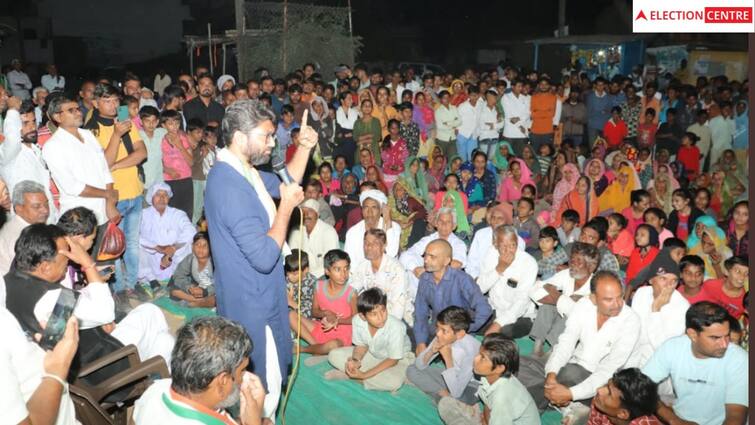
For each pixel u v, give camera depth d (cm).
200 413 212
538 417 342
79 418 282
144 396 225
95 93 534
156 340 374
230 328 221
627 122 1080
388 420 386
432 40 2566
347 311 467
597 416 333
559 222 709
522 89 1047
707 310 321
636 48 1515
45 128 524
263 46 1310
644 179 789
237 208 289
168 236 581
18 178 471
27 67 1945
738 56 1348
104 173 493
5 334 231
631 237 604
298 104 901
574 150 863
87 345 319
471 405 388
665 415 338
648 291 416
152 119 617
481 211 715
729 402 327
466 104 1012
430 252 446
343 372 435
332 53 1340
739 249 557
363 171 826
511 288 487
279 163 332
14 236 387
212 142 668
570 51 1574
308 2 1423
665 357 343
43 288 289
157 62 2619
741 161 977
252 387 238
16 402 206
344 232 755
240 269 300
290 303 489
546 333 462
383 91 988
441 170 855
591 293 398
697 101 1086
